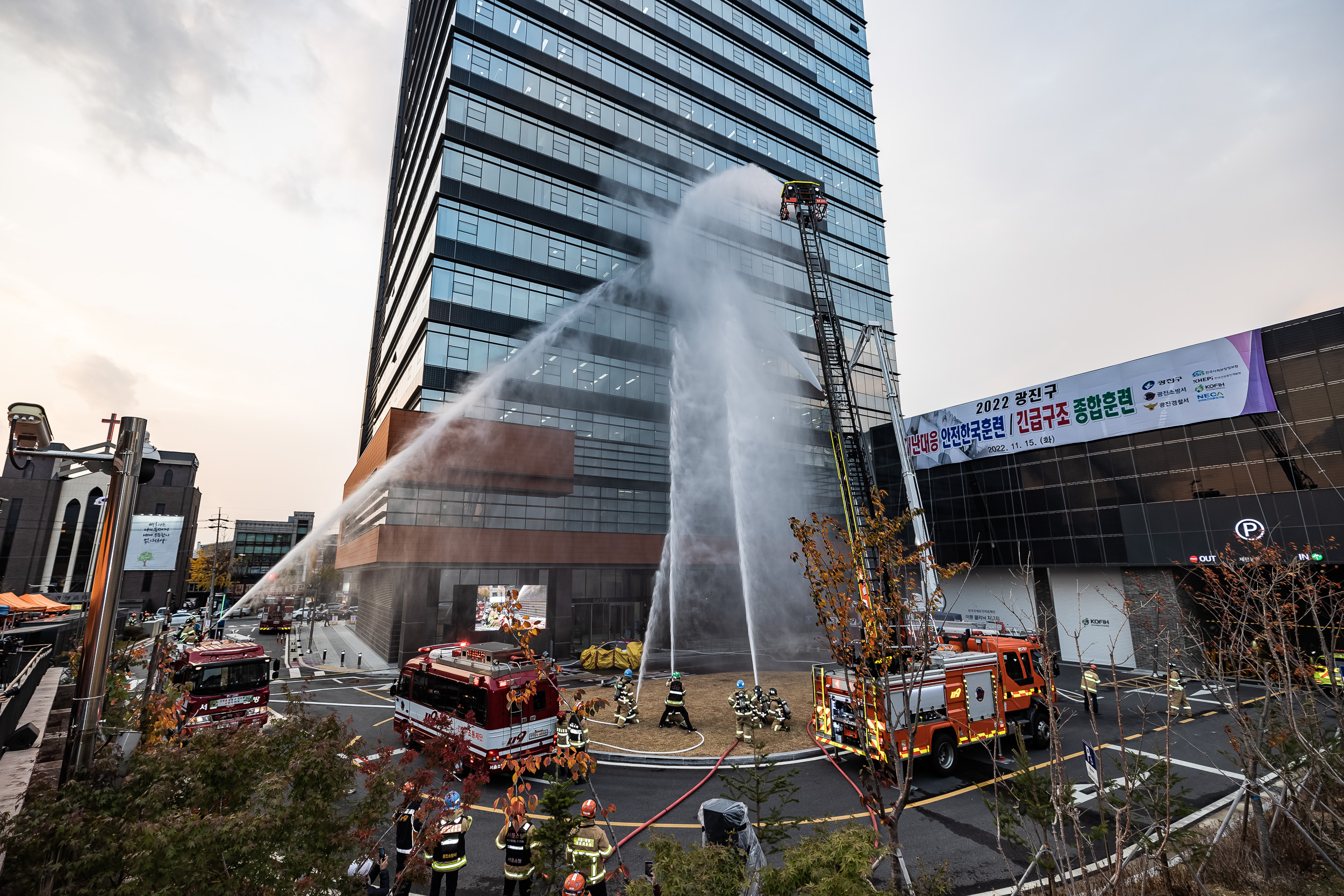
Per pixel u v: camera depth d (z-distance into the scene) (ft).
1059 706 65.46
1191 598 89.04
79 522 202.08
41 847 15.99
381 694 77.56
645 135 142.61
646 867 23.17
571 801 23.93
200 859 15.48
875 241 192.54
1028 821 35.12
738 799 37.37
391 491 92.68
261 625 155.33
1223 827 28.58
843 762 47.09
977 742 45.83
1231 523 86.58
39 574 193.88
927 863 30.78
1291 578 35.78
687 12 160.66
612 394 122.31
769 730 55.31
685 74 155.02
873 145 203.31
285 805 17.98
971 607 119.34
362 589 150.00
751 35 175.52
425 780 24.89
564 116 130.11
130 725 30.35
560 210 125.08
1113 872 27.22
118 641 44.29
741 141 163.12
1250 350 86.84
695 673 92.79
